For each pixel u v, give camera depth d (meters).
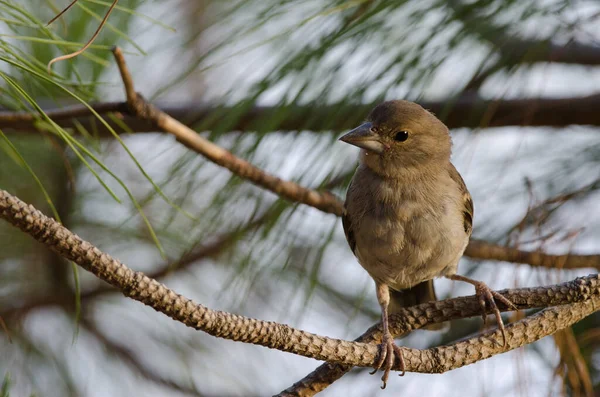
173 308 5.29
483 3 6.96
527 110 8.27
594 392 8.34
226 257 9.19
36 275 9.47
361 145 8.17
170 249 9.45
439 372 6.30
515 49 7.25
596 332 8.18
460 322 9.76
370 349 6.03
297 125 7.22
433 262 8.41
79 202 9.45
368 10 6.93
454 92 7.28
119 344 9.76
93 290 9.59
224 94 7.22
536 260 7.81
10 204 4.89
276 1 7.09
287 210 7.49
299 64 6.87
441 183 8.34
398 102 8.49
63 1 8.31
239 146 7.33
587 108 8.48
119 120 7.62
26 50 7.98
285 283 9.42
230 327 5.44
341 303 10.06
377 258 8.48
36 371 9.27
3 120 6.93
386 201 8.27
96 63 8.57
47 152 9.01
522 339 6.36
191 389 9.81
